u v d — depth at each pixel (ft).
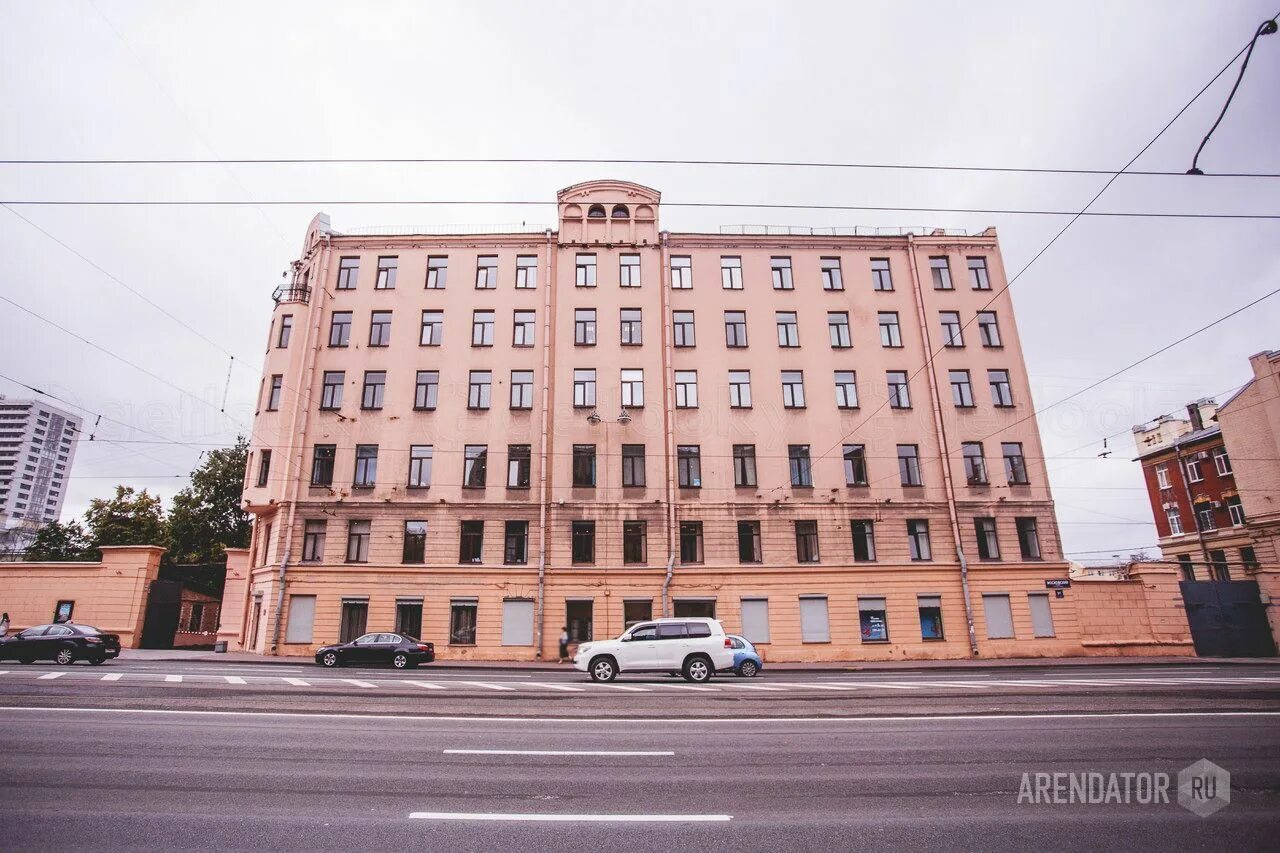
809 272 107.04
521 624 90.22
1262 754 26.84
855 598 92.32
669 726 33.12
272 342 101.81
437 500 94.43
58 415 472.85
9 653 68.44
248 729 31.17
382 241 106.32
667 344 101.45
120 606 101.96
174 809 19.83
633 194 109.29
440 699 42.73
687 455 97.55
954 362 103.14
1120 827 18.89
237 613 100.42
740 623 91.04
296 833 18.07
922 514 96.43
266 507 95.14
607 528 93.86
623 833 18.31
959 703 41.37
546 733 31.17
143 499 142.72
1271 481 112.68
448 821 19.11
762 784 22.91
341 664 76.89
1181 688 48.55
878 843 17.70
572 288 104.53
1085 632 94.94
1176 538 146.20
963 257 108.68
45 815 19.16
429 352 101.19
